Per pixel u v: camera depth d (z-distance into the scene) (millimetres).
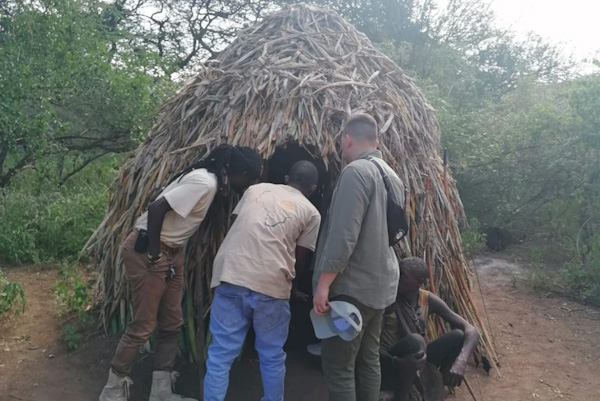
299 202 3291
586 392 4078
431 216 4180
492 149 8125
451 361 3725
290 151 4676
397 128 4148
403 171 3967
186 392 3764
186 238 3422
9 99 6910
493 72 14133
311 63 4230
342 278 3010
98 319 4676
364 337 3203
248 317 3215
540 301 5965
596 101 6762
